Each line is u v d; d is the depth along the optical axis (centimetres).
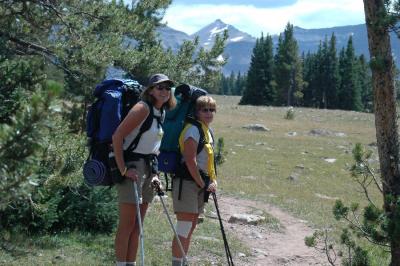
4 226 832
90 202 948
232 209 1430
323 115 6266
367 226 704
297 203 1688
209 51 1223
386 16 641
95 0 972
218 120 5091
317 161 2916
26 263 740
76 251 839
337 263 987
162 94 568
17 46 921
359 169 725
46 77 755
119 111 565
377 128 701
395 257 694
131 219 585
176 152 642
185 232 651
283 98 9838
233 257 955
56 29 948
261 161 2731
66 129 779
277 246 1091
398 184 694
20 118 258
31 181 270
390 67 678
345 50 10300
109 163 565
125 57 982
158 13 1219
